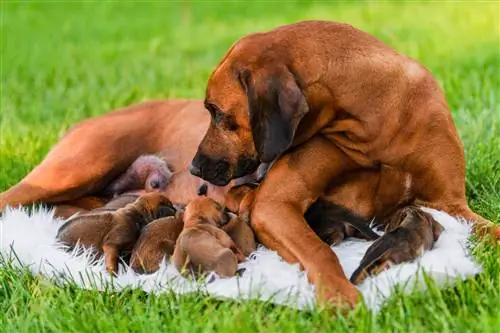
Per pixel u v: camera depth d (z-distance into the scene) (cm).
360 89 962
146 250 959
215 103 964
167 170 1146
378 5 2820
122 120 1177
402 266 892
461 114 1443
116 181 1182
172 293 884
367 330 807
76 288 922
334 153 991
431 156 993
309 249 920
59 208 1150
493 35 2259
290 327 815
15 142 1513
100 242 988
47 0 3152
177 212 991
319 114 965
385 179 1002
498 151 1265
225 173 988
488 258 927
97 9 3005
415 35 2325
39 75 2091
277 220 957
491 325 805
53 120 1680
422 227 930
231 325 818
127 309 884
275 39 960
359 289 886
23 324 855
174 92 1864
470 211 1019
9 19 2861
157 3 3055
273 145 912
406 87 982
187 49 2372
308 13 2775
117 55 2327
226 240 934
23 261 989
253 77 930
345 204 1011
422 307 836
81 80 2038
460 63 1947
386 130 971
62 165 1150
